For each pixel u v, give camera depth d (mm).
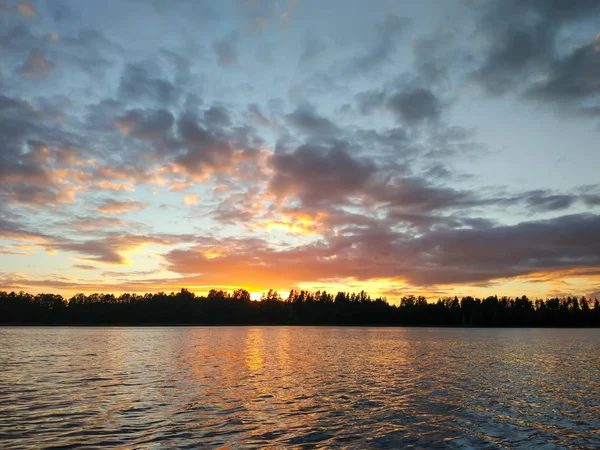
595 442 19406
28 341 91125
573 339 121562
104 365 46062
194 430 20250
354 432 20297
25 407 24734
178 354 60875
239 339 107125
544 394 30656
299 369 44062
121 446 17828
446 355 62875
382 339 113500
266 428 20734
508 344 92938
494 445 18812
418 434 20156
